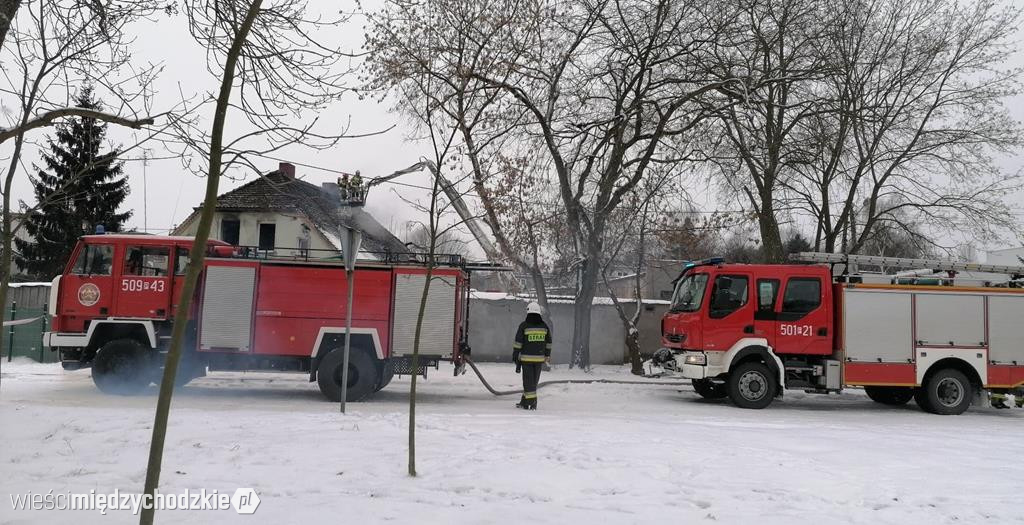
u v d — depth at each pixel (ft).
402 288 40.04
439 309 40.19
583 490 17.87
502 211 54.65
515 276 69.46
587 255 60.90
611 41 60.85
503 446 22.89
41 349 60.90
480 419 29.68
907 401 48.06
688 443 24.68
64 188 18.06
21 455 20.63
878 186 68.18
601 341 69.56
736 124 60.39
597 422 30.42
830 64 60.95
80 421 25.70
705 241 67.36
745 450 23.63
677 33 60.08
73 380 46.60
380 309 39.81
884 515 16.35
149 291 39.55
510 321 67.97
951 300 42.63
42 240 91.25
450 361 40.50
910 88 65.41
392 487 17.75
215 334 39.01
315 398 41.32
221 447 21.93
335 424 26.81
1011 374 42.27
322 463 20.18
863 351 41.96
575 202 60.39
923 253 70.79
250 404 37.09
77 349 39.78
